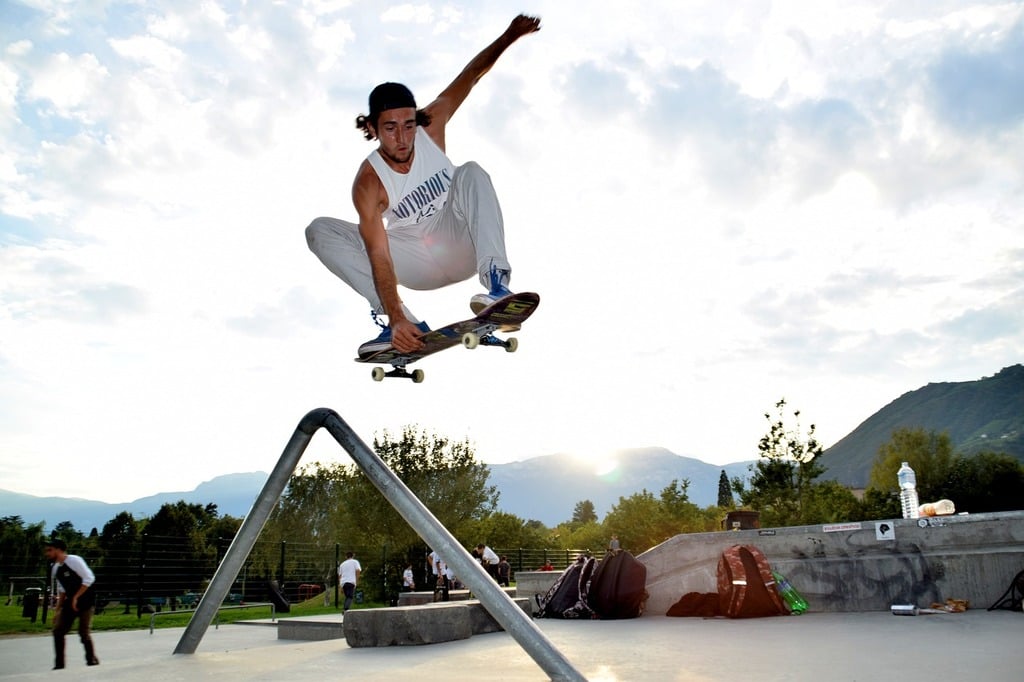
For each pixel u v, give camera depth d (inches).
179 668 150.9
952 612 241.8
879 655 149.4
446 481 1333.7
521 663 158.4
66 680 132.8
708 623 241.9
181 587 880.9
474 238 152.3
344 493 1310.3
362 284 172.9
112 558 848.3
